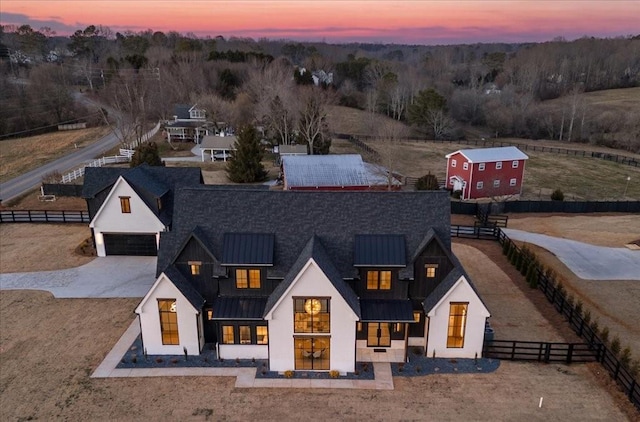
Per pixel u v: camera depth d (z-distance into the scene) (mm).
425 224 28094
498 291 35344
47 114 109688
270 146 86875
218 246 27672
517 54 195000
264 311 25469
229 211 28484
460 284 25750
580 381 25000
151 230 40406
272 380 25172
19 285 35750
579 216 55156
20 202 56625
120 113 84812
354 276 26938
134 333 29375
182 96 111938
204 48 169375
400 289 27406
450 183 65750
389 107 122625
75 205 55375
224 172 70250
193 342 27078
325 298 24625
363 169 58469
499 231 45469
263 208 28469
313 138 77000
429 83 138375
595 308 32875
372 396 23859
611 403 23297
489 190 63312
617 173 79125
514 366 26328
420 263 27156
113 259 40688
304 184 55531
